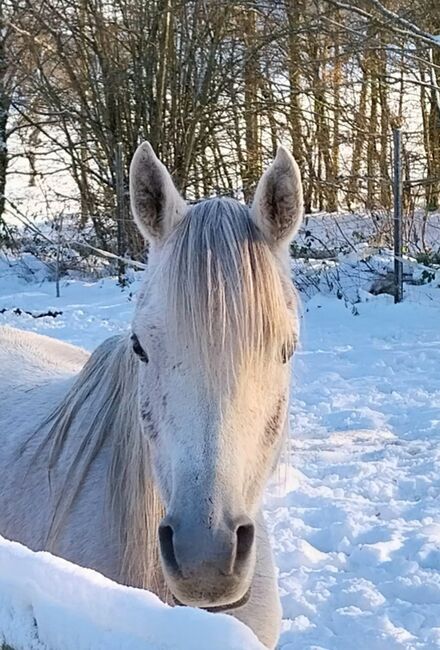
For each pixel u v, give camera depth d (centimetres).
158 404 190
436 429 585
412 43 1258
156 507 224
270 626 238
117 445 237
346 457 541
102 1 1400
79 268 1345
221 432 179
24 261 1398
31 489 266
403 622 356
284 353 196
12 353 349
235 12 1378
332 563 410
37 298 1157
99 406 255
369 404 649
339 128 1585
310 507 471
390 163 1276
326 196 1519
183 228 194
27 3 1395
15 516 266
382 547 417
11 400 313
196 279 181
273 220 204
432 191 1275
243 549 176
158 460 194
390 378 716
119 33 1416
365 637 343
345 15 1515
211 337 178
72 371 340
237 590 175
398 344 823
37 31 1434
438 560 408
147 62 1389
